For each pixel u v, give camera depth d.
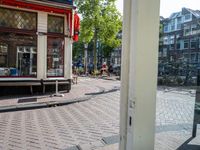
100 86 19.73
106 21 31.97
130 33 1.67
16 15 14.06
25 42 14.35
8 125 8.06
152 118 1.66
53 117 9.25
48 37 15.00
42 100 12.33
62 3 15.05
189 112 3.11
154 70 1.64
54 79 15.08
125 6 1.70
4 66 13.89
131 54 1.65
